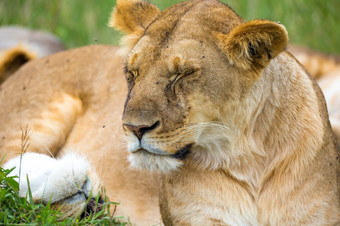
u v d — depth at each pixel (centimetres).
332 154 851
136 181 980
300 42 1914
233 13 807
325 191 816
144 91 737
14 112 1049
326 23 1928
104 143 1005
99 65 1065
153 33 777
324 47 1930
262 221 819
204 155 806
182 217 838
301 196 802
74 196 812
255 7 1898
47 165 838
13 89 1085
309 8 1925
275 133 801
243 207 816
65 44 1953
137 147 738
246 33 743
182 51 745
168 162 748
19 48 1285
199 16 779
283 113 800
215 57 752
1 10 1998
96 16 1938
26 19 2008
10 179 776
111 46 1098
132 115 726
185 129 743
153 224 966
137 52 766
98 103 1034
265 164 808
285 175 804
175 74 743
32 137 1003
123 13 893
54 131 1020
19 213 754
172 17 789
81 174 812
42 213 748
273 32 741
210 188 817
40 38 1897
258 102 780
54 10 1988
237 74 759
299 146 802
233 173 809
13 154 983
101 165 999
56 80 1067
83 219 802
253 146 795
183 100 740
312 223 806
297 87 818
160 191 896
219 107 757
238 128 779
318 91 867
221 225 818
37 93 1055
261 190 812
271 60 793
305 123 808
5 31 1923
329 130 864
